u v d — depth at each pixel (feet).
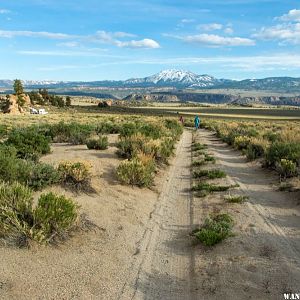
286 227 31.48
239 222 33.04
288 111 628.28
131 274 23.31
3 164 34.88
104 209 34.40
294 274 22.65
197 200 41.60
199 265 24.75
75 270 22.86
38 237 24.59
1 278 20.68
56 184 37.17
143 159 51.78
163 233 31.35
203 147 91.71
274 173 53.57
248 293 20.80
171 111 575.38
